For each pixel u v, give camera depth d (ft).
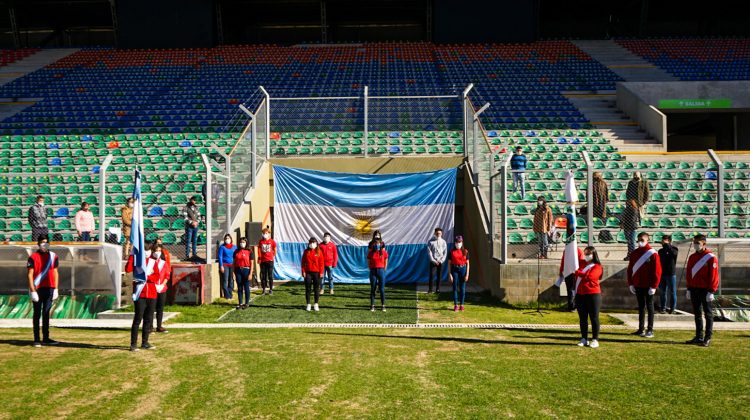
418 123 68.08
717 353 30.45
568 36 150.41
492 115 89.20
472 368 27.07
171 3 132.16
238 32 148.66
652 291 35.09
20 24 149.07
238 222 55.36
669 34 149.79
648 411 21.43
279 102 68.54
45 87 112.06
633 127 84.02
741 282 44.37
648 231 53.98
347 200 62.28
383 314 43.21
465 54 127.75
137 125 87.86
